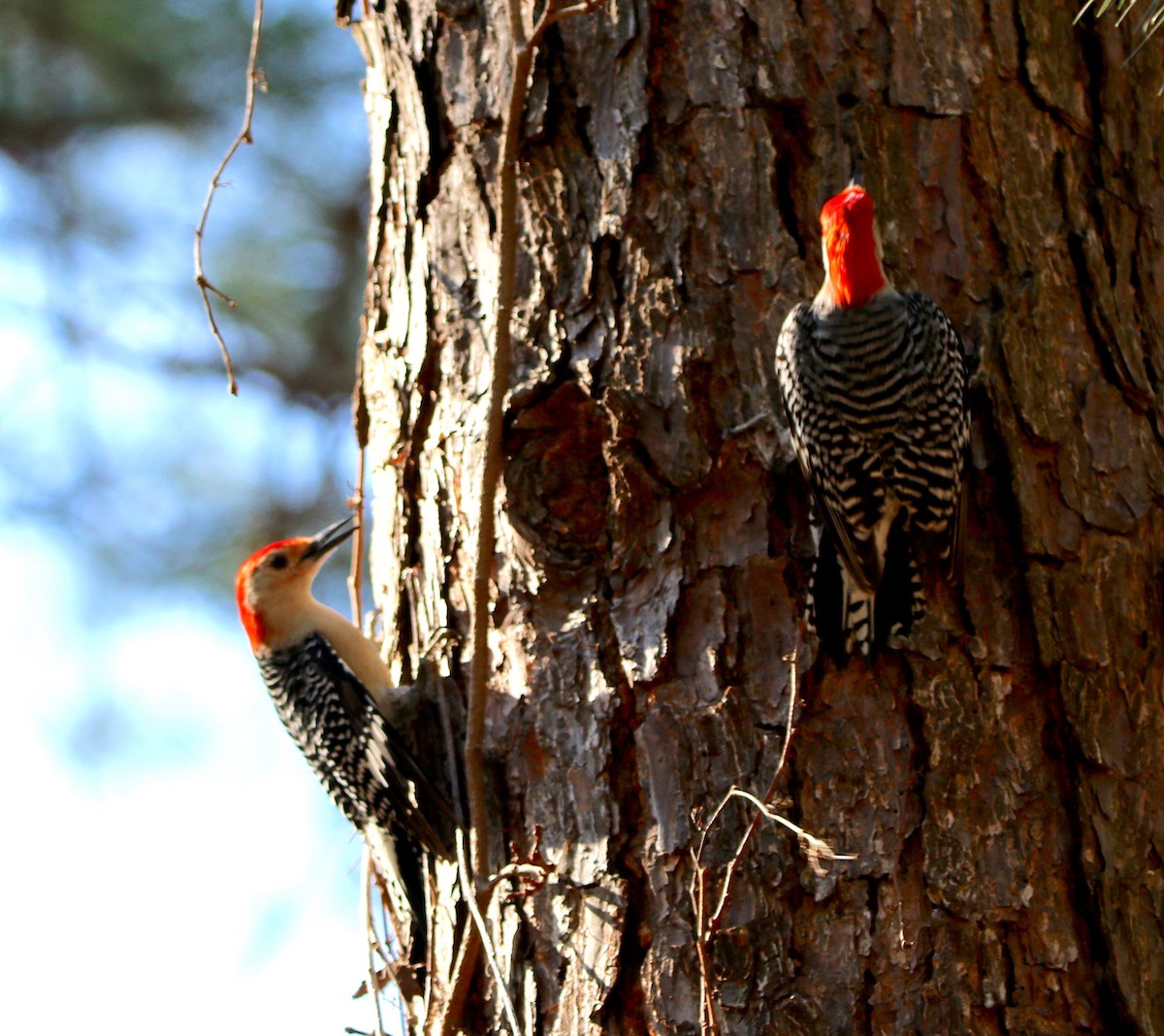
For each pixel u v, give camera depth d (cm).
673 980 747
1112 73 882
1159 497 828
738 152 831
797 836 756
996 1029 741
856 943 743
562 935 773
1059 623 792
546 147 846
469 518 853
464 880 788
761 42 841
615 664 795
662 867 761
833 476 803
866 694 776
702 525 801
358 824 949
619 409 802
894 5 852
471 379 863
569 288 827
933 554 806
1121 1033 753
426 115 895
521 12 840
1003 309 831
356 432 967
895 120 844
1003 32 862
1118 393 835
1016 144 852
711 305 819
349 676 946
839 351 815
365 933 884
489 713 816
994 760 775
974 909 752
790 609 789
